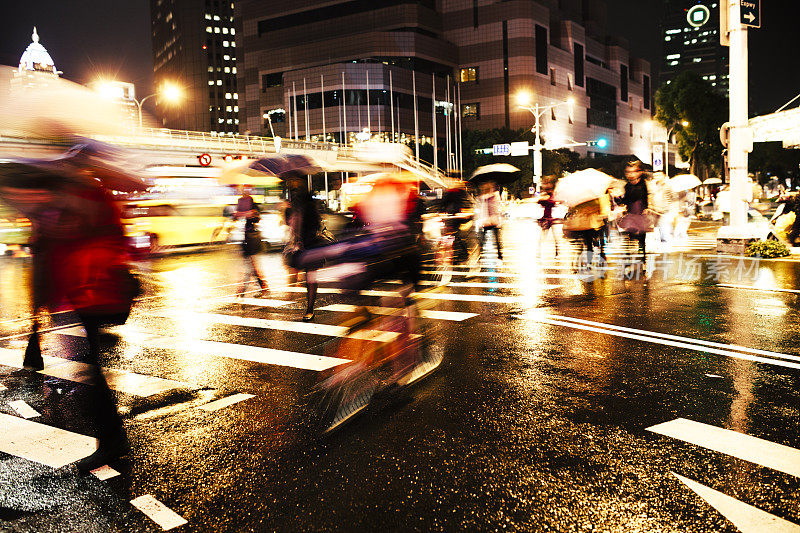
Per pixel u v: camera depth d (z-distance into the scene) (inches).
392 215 225.1
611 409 185.6
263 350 271.9
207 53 6948.8
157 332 317.4
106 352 276.7
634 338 273.3
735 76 577.3
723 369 222.8
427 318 325.7
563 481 140.1
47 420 192.1
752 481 138.0
